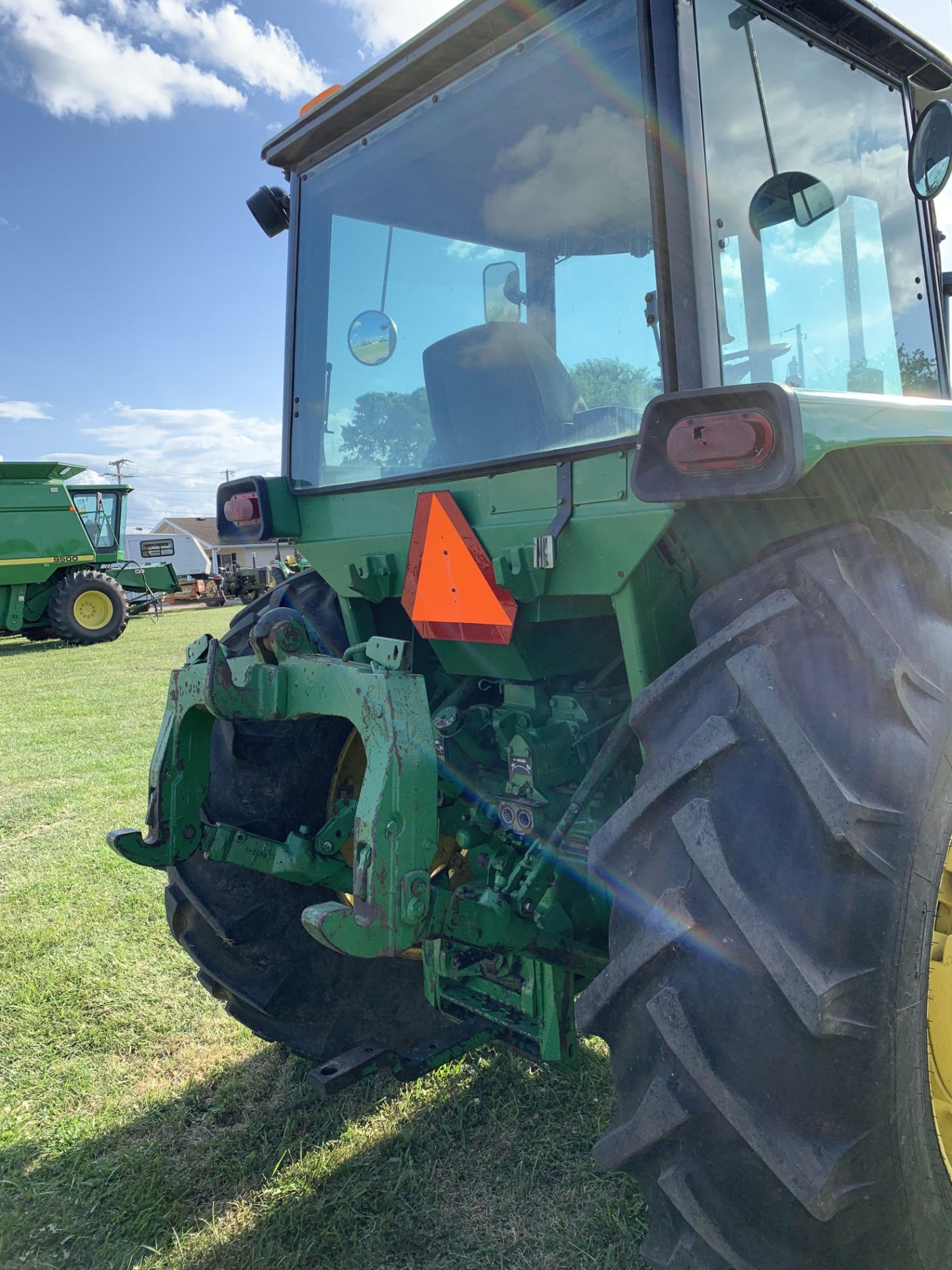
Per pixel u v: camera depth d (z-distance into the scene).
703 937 1.35
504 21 1.86
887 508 1.83
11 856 4.68
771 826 1.35
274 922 2.54
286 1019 2.54
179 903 2.53
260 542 2.59
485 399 2.06
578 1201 2.14
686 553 1.79
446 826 2.36
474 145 2.01
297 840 2.27
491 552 1.95
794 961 1.28
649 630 1.75
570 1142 2.36
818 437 1.32
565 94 1.82
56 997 3.20
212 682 1.88
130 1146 2.42
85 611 16.77
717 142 1.66
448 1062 2.32
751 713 1.40
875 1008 1.31
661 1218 1.47
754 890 1.33
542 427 1.94
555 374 1.92
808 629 1.45
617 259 1.80
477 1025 2.42
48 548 16.36
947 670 1.48
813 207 1.91
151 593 22.14
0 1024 3.03
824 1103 1.30
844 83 2.00
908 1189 1.38
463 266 2.12
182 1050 2.88
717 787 1.40
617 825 1.48
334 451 2.46
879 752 1.36
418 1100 2.57
